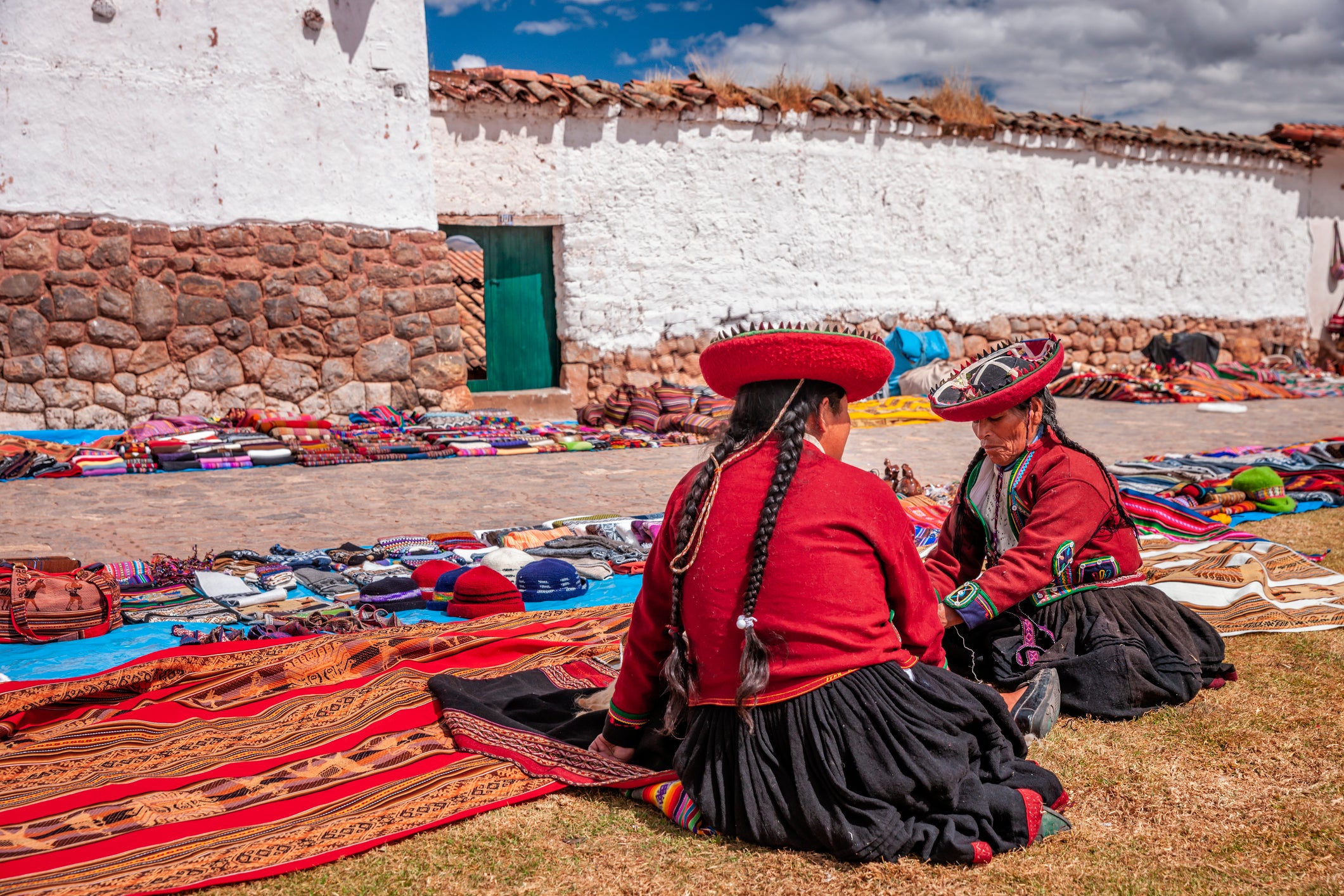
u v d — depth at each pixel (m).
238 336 10.30
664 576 2.51
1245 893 2.16
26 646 3.79
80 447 8.48
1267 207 18.70
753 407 2.40
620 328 12.98
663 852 2.33
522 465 8.55
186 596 4.40
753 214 13.63
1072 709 3.11
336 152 10.57
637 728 2.67
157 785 2.58
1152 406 13.36
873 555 2.37
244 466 8.37
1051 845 2.35
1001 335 15.88
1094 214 16.61
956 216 15.25
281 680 3.32
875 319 14.73
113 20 9.54
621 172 12.72
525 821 2.48
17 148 9.33
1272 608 3.92
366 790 2.57
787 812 2.29
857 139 14.24
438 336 11.23
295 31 10.25
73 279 9.63
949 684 2.45
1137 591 3.28
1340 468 6.89
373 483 7.62
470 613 4.19
